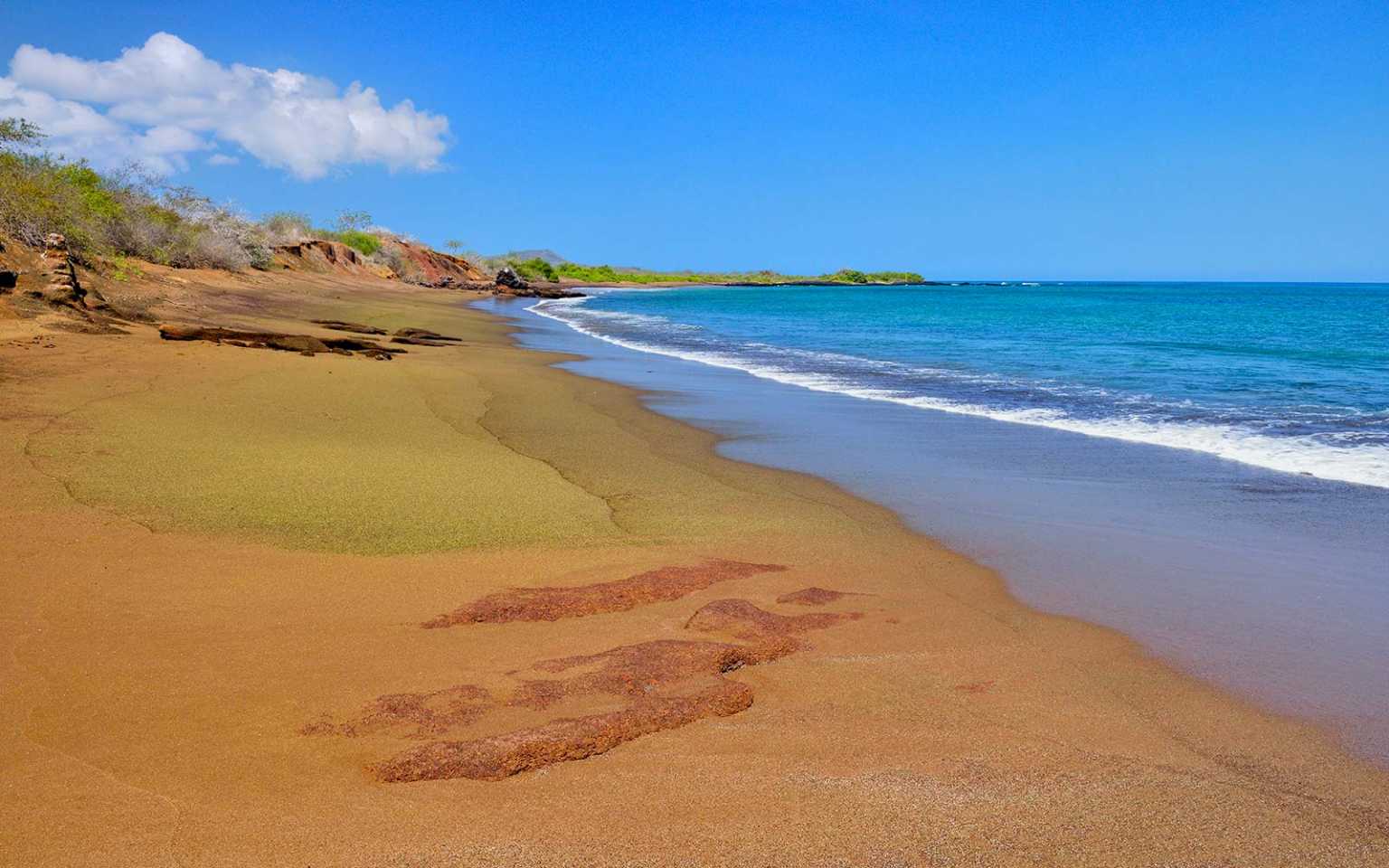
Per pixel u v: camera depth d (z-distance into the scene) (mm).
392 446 9078
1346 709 4078
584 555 6059
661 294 89938
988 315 47562
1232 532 6984
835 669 4391
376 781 3197
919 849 2924
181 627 4488
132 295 20219
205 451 8008
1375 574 6008
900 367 19422
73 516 5996
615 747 3539
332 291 36438
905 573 5969
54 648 4141
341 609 4840
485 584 5363
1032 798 3252
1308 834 3076
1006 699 4113
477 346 21906
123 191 28781
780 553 6309
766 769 3398
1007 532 6969
